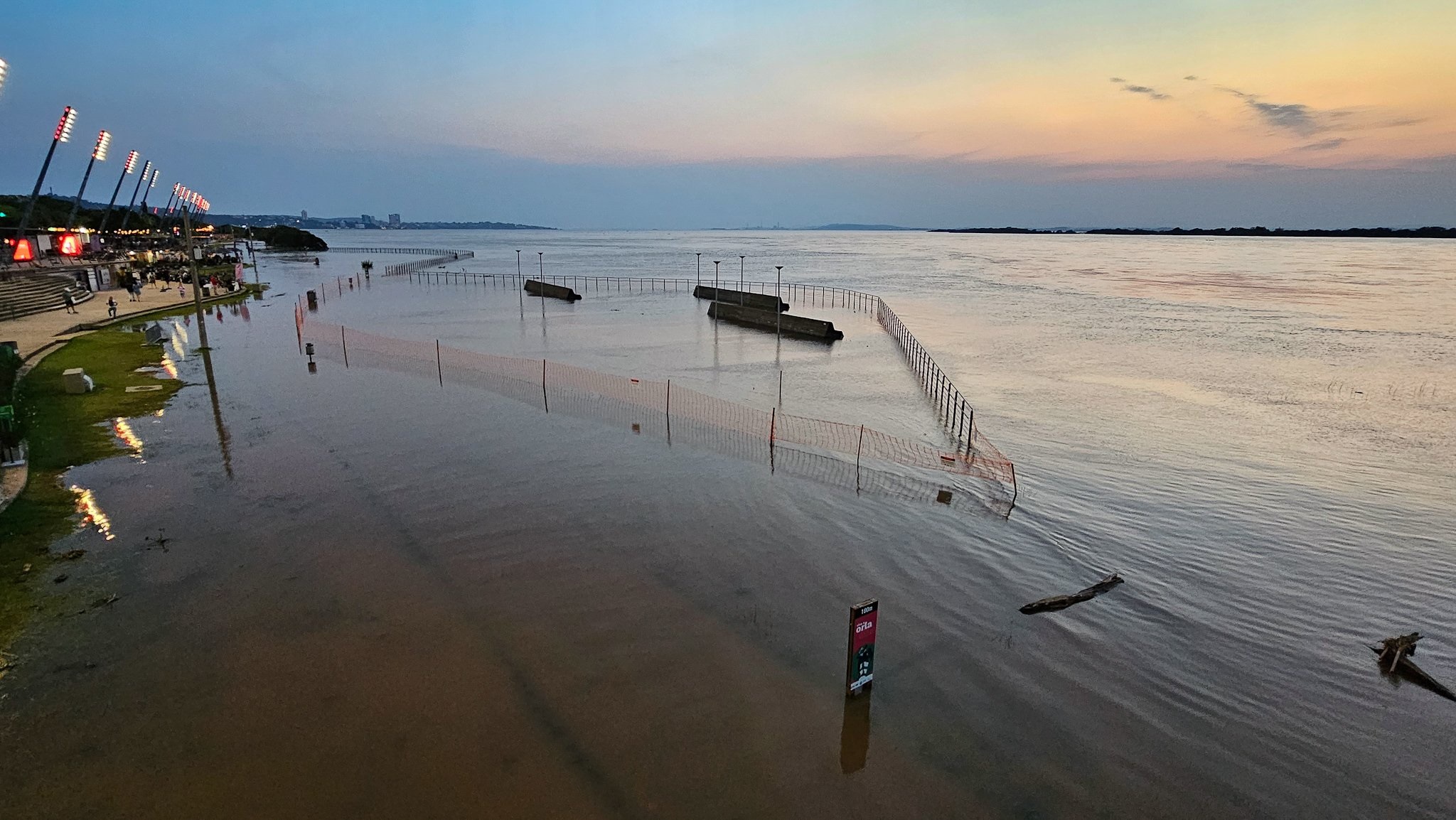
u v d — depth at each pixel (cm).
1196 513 1939
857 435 2541
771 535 1722
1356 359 4272
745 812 909
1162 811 943
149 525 1691
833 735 1054
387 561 1542
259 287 7450
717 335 4972
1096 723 1108
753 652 1251
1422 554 1727
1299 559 1689
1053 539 1752
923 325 5706
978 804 936
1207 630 1387
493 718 1065
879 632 1335
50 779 934
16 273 5291
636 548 1636
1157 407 3078
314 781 937
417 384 3166
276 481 1980
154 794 913
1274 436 2670
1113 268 13562
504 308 6431
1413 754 1075
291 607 1355
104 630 1266
